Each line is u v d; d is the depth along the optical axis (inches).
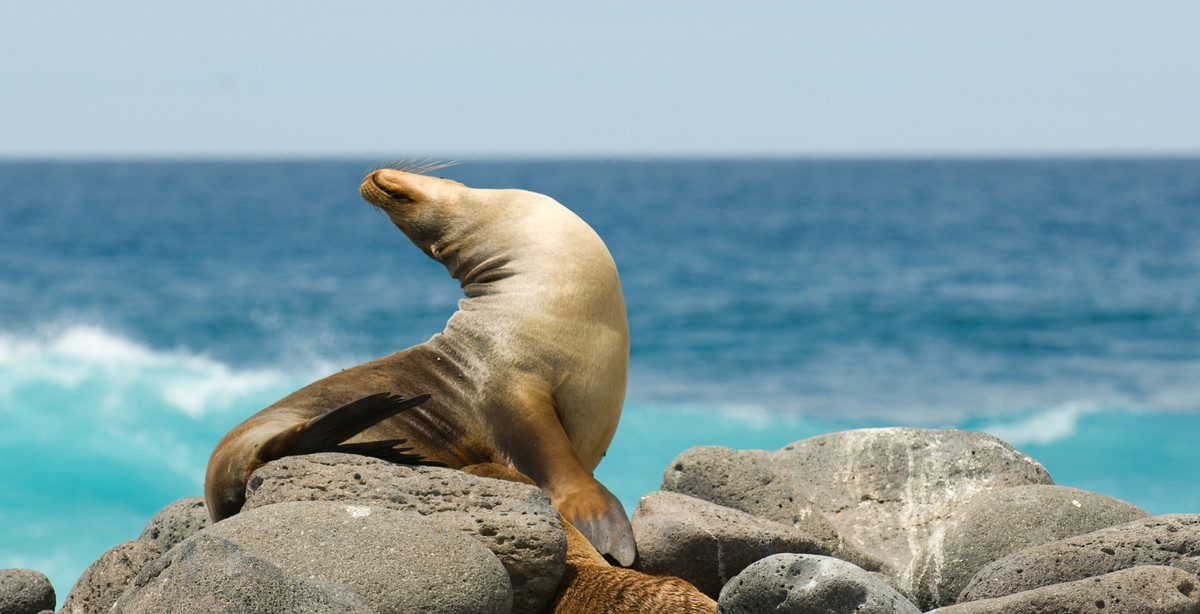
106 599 572.7
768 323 3070.9
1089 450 1734.7
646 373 2447.1
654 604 513.3
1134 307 3235.7
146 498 1467.8
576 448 681.0
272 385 2144.4
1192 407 2032.5
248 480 592.7
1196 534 551.2
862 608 456.4
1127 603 488.4
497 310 676.1
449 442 659.4
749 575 478.9
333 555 478.9
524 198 706.2
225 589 426.9
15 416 1787.6
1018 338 2839.6
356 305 3344.0
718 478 695.1
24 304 3208.7
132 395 1974.7
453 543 497.4
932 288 3688.5
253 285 3730.3
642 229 6141.7
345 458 570.6
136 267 4168.3
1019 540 621.6
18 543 1301.7
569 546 568.4
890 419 1996.8
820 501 753.6
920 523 725.3
